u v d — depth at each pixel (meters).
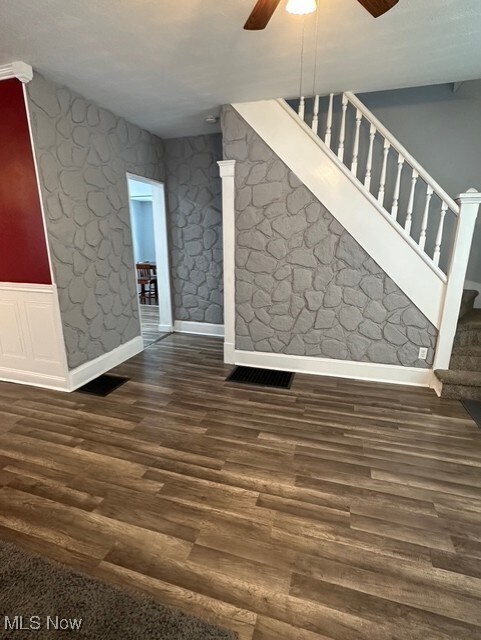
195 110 3.37
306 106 3.62
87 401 2.89
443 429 2.49
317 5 1.79
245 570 1.44
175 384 3.23
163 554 1.50
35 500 1.81
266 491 1.88
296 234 3.24
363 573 1.43
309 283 3.32
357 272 3.17
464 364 3.13
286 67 2.50
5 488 1.90
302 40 2.14
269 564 1.46
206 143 4.28
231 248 3.46
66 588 1.35
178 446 2.28
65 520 1.68
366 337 3.28
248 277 3.48
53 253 2.85
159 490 1.89
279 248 3.32
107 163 3.44
